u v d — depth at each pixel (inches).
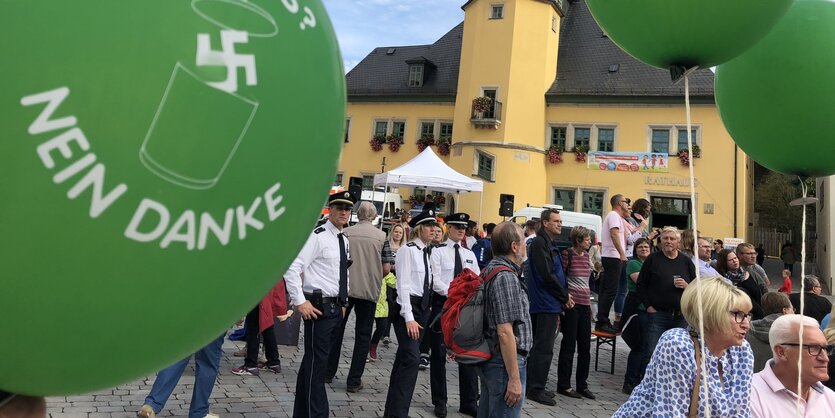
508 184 1047.0
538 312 224.1
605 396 246.4
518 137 1061.1
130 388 198.7
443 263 225.6
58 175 30.3
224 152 34.2
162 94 31.9
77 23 30.6
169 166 32.5
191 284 35.5
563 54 1169.4
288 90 37.4
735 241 633.0
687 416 89.7
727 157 987.3
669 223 1013.8
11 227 30.1
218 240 35.5
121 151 31.2
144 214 32.4
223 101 33.9
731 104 102.0
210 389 167.0
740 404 92.7
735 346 95.5
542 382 227.3
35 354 33.5
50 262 31.0
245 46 35.2
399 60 1322.6
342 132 44.3
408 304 185.8
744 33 78.3
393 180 590.2
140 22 31.8
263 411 187.3
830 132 92.7
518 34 1075.9
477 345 134.7
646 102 1048.8
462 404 205.2
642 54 85.9
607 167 1053.2
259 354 267.3
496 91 1069.1
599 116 1074.7
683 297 96.1
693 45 79.5
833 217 799.7
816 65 90.4
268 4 37.4
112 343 34.7
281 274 43.3
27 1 30.3
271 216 38.1
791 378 104.6
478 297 136.6
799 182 113.3
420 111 1210.0
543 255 222.2
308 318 164.9
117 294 33.0
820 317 229.9
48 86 30.0
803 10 93.7
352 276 210.1
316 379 165.3
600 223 612.7
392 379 187.5
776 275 936.9
